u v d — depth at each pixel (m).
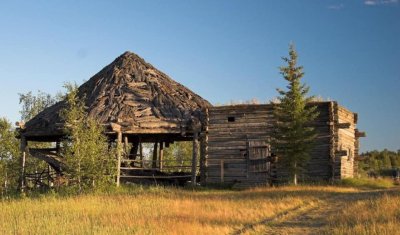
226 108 33.69
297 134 30.44
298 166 31.12
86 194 27.16
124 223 14.88
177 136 37.84
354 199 21.09
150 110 34.28
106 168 29.77
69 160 28.70
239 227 14.55
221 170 33.19
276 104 32.19
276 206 19.05
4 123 44.03
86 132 29.41
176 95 37.19
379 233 11.91
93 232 13.31
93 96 36.00
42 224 14.97
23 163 35.28
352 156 37.34
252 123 33.19
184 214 17.08
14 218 16.94
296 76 31.09
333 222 14.74
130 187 31.19
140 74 38.25
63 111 33.81
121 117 33.25
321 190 26.25
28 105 62.03
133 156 38.88
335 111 31.95
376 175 49.16
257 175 32.59
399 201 17.66
